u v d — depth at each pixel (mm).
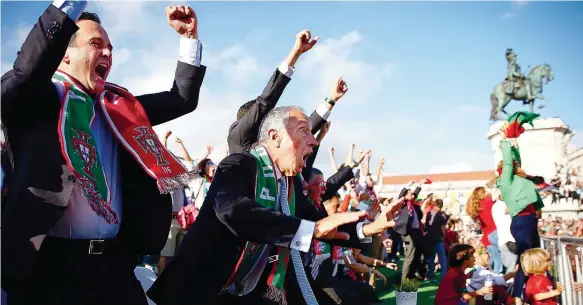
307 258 4566
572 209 25797
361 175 6879
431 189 39500
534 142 28016
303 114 2611
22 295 1951
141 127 2242
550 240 5754
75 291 1994
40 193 1859
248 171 2430
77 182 1955
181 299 2383
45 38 1808
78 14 1877
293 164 2568
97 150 2074
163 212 2312
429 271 10469
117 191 2229
